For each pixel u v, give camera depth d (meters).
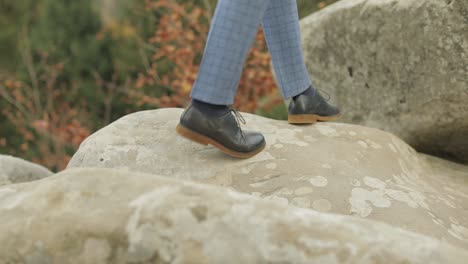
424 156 2.51
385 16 2.43
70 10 7.40
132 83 6.80
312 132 2.07
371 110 2.69
